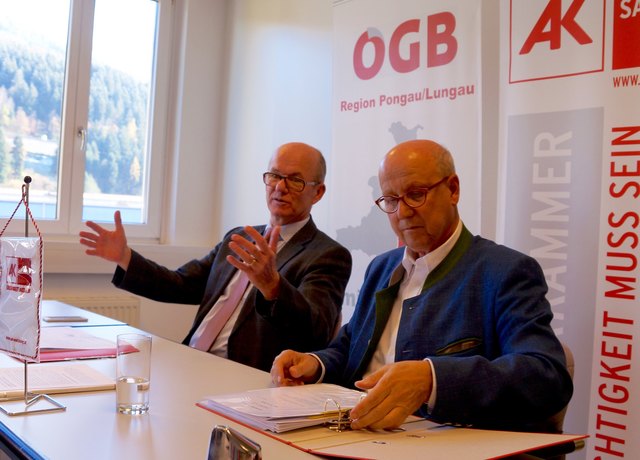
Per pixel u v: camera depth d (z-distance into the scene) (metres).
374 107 2.83
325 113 3.38
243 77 3.96
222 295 2.20
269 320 1.69
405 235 1.51
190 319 3.93
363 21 2.89
